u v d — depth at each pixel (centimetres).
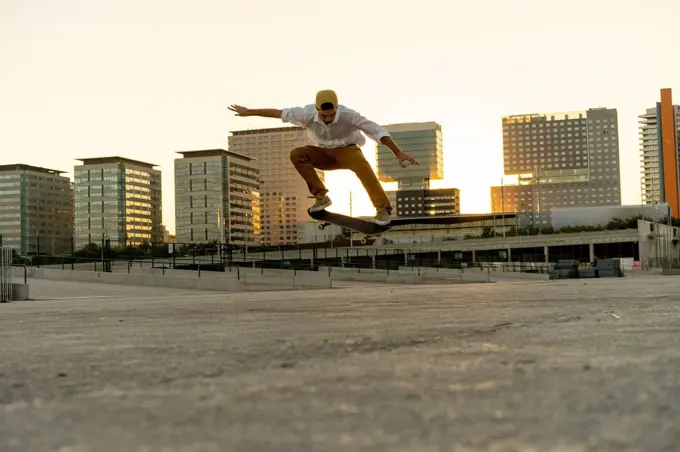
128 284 3950
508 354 307
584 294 1054
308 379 244
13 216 18438
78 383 249
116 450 147
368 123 943
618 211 13788
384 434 158
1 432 169
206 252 7631
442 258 12388
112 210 19325
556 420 171
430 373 252
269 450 145
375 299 1095
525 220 13450
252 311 771
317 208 982
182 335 450
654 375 240
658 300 823
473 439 152
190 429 167
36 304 1516
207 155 19925
